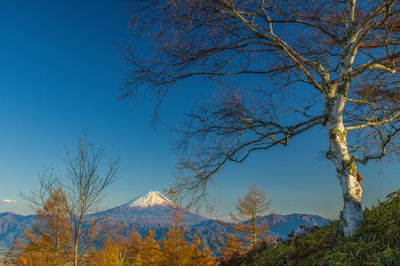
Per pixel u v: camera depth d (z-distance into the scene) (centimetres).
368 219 571
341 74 608
